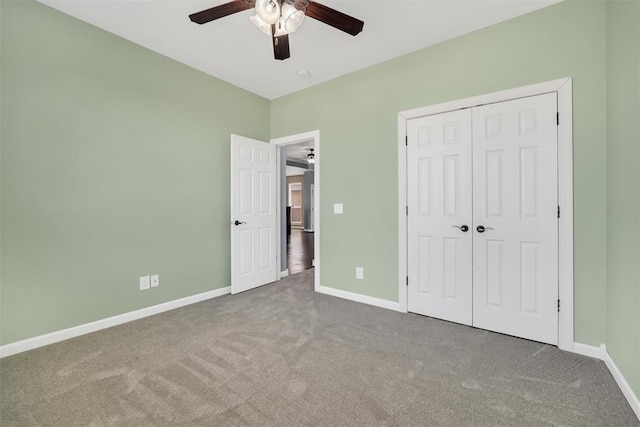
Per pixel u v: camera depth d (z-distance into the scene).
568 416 1.38
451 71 2.52
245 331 2.36
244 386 1.63
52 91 2.14
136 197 2.62
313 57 2.85
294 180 12.11
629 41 1.55
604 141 1.91
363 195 3.07
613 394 1.54
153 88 2.74
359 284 3.12
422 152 2.68
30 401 1.49
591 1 1.96
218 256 3.34
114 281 2.48
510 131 2.26
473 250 2.43
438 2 2.07
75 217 2.26
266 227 3.81
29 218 2.05
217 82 3.30
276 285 3.77
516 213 2.24
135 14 2.21
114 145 2.47
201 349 2.05
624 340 1.58
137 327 2.44
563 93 2.04
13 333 1.99
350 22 1.90
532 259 2.18
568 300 2.03
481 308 2.40
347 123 3.19
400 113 2.80
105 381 1.67
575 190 2.01
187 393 1.56
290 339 2.22
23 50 2.01
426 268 2.68
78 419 1.37
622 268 1.62
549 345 2.11
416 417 1.38
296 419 1.37
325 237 3.39
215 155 3.30
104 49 2.41
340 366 1.83
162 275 2.82
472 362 1.88
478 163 2.40
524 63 2.20
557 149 2.08
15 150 1.99
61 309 2.20
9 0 1.96
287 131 3.77
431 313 2.65
